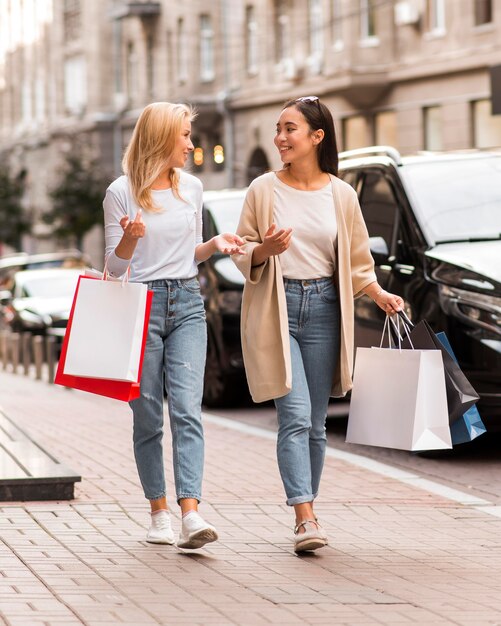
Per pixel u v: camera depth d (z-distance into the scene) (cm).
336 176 912
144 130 873
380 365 884
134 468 1288
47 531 948
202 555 873
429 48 4297
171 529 916
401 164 1504
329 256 897
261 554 885
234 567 841
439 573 834
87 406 2003
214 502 1093
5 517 1002
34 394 2297
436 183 1473
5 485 1068
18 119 9125
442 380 877
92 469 1277
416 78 4400
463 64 4112
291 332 897
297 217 892
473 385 1314
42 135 8325
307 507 885
